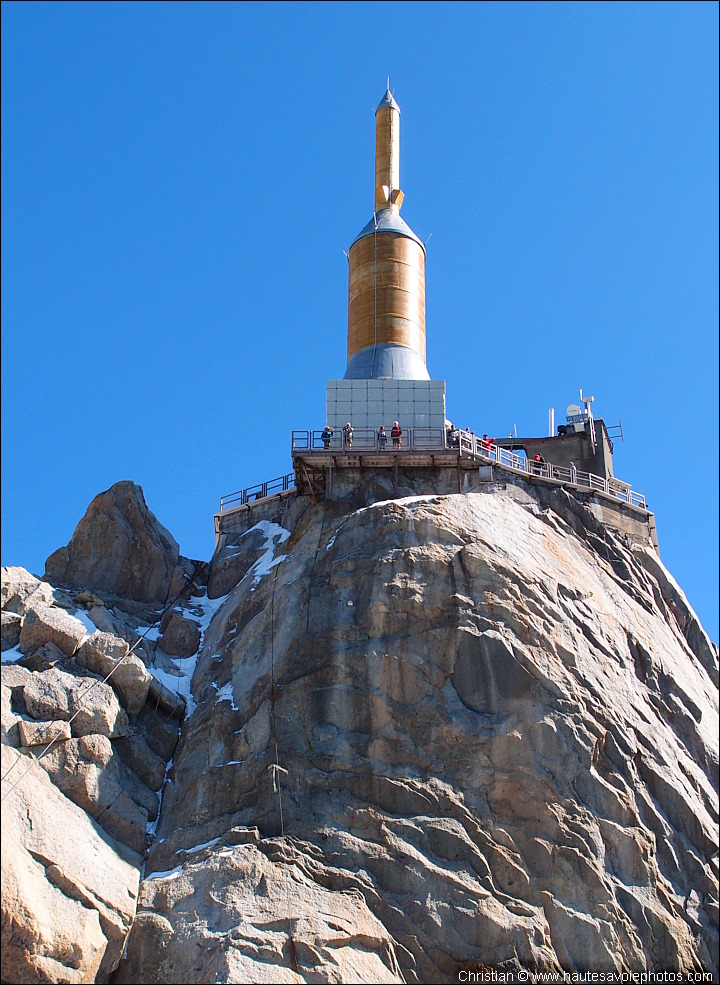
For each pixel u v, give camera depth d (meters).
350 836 37.16
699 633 50.97
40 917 33.38
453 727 39.38
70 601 44.44
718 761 45.12
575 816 38.72
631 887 38.66
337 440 47.22
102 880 35.59
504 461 49.28
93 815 37.72
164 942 35.06
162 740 41.69
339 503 46.41
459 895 36.38
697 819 41.31
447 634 40.81
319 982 33.53
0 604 42.31
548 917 36.84
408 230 53.75
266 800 38.03
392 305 51.72
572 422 59.25
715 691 49.50
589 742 40.16
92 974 34.12
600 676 42.66
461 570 42.22
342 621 41.47
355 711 39.75
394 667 40.25
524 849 37.81
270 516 50.31
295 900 35.38
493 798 38.50
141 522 49.06
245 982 33.12
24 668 40.06
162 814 39.28
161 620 46.97
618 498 51.72
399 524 43.06
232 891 35.62
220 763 40.00
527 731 39.66
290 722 39.81
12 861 33.88
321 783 38.38
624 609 46.91
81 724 39.22
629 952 37.34
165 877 36.84
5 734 37.75
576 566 46.41
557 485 49.81
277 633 42.09
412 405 47.78
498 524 45.03
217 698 42.25
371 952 34.88
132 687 41.28
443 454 45.88
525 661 40.72
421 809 37.91
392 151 56.38
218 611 47.12
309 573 43.41
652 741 42.78
